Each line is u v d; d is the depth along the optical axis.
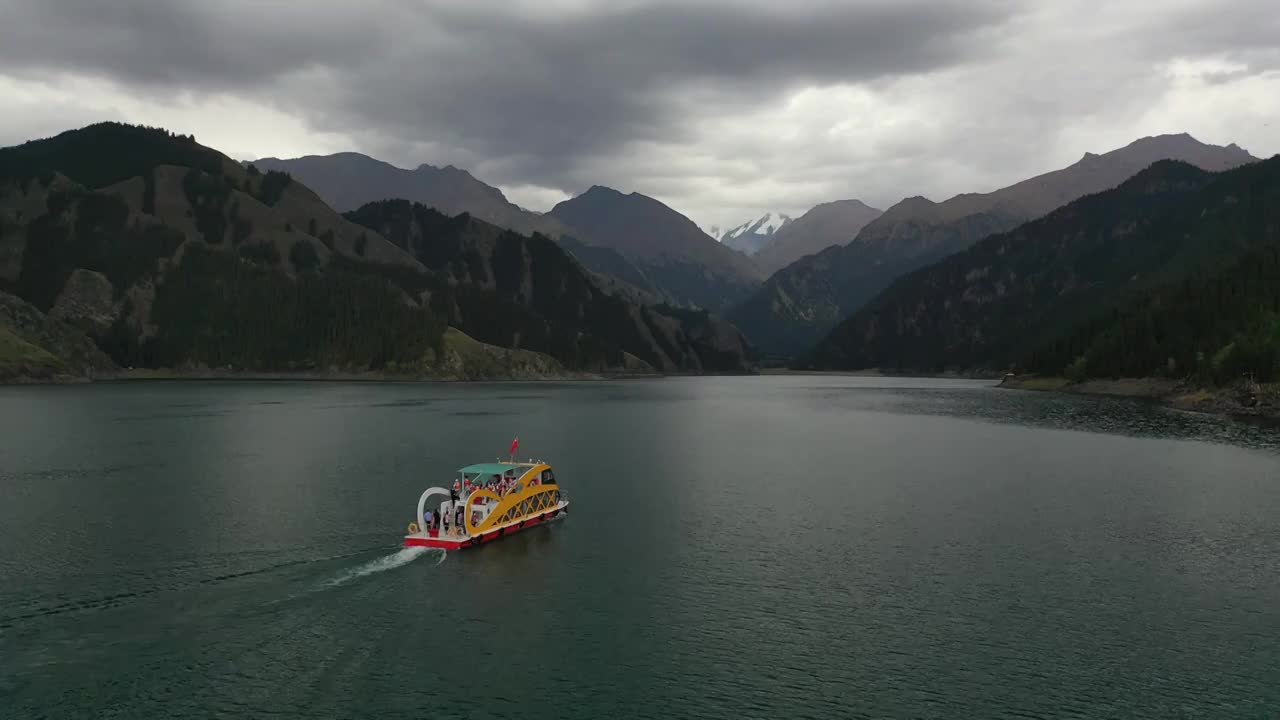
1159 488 76.62
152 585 43.81
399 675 32.91
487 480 63.09
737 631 38.28
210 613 39.69
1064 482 80.44
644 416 170.88
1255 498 71.31
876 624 39.34
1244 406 170.00
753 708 30.58
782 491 75.19
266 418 149.50
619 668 33.88
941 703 31.16
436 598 42.47
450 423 144.25
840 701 31.25
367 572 46.81
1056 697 31.77
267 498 67.94
